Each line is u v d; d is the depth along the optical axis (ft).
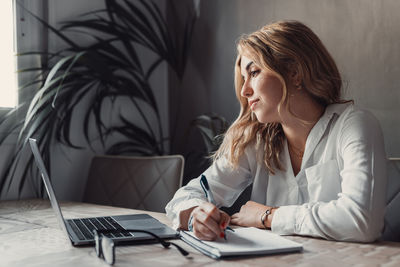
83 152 8.45
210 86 9.23
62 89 7.75
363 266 2.73
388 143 6.79
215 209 3.41
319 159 4.60
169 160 6.85
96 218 4.58
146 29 8.97
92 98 8.58
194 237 3.47
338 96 4.71
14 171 7.24
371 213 3.54
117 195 7.23
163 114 10.13
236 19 8.79
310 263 2.83
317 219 3.63
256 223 4.16
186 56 9.59
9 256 3.22
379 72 6.86
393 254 3.05
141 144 9.27
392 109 6.73
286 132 4.76
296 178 4.73
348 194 3.70
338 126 4.47
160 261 2.95
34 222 4.73
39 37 7.88
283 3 8.05
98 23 8.57
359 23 7.08
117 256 3.11
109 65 8.43
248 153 5.14
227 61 8.93
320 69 4.52
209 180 5.00
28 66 7.76
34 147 3.83
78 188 8.35
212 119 8.05
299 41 4.41
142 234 3.64
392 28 6.70
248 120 5.10
